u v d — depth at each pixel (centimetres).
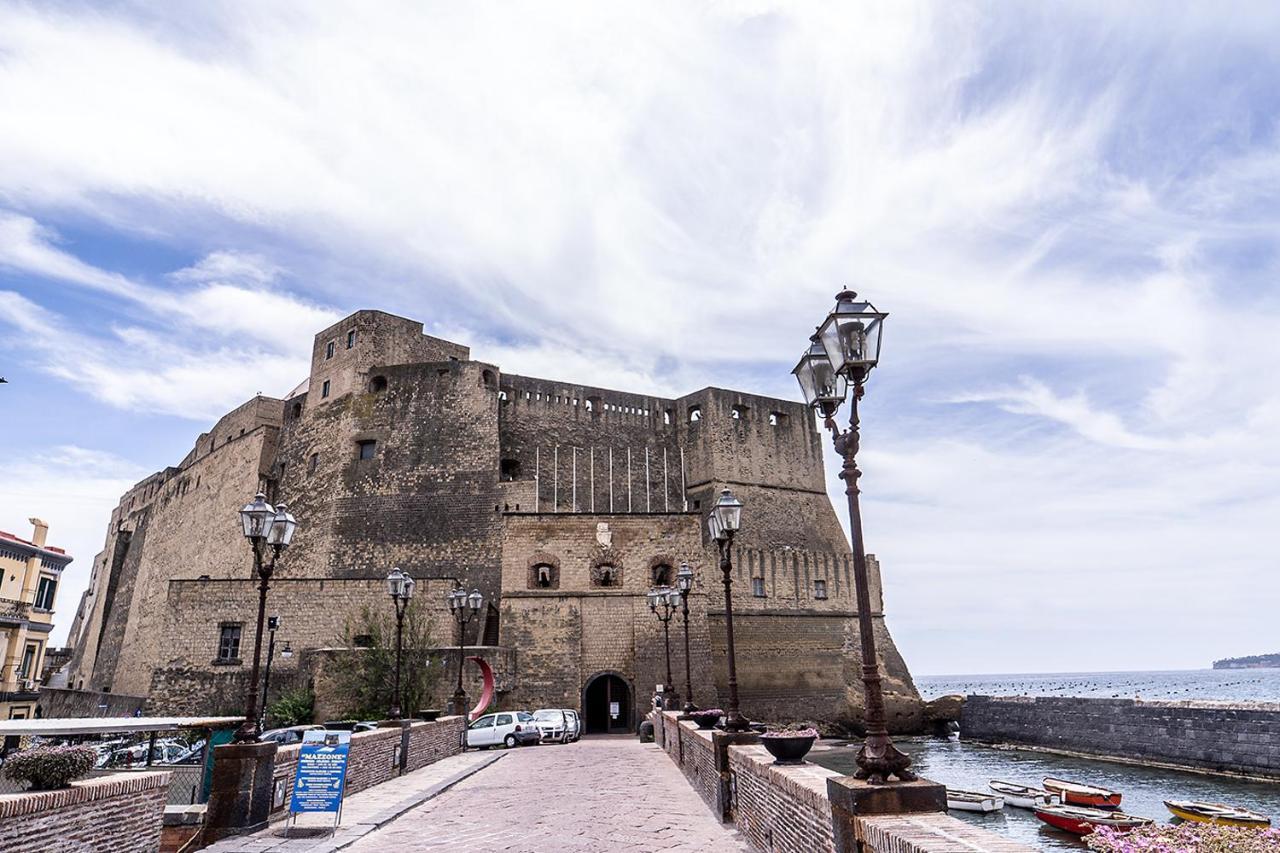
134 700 3928
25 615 4188
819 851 721
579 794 1577
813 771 885
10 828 719
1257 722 3453
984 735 5031
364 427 4941
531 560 3925
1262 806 2905
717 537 1550
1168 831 714
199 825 1203
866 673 702
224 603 3681
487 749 2764
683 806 1395
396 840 1152
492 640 4362
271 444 5447
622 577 3938
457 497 4747
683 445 5919
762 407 6003
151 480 7106
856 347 761
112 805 870
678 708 2934
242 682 3578
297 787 1216
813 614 5062
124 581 6669
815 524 5931
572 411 5669
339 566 4625
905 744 4962
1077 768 3962
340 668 3366
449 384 4991
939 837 528
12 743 2072
